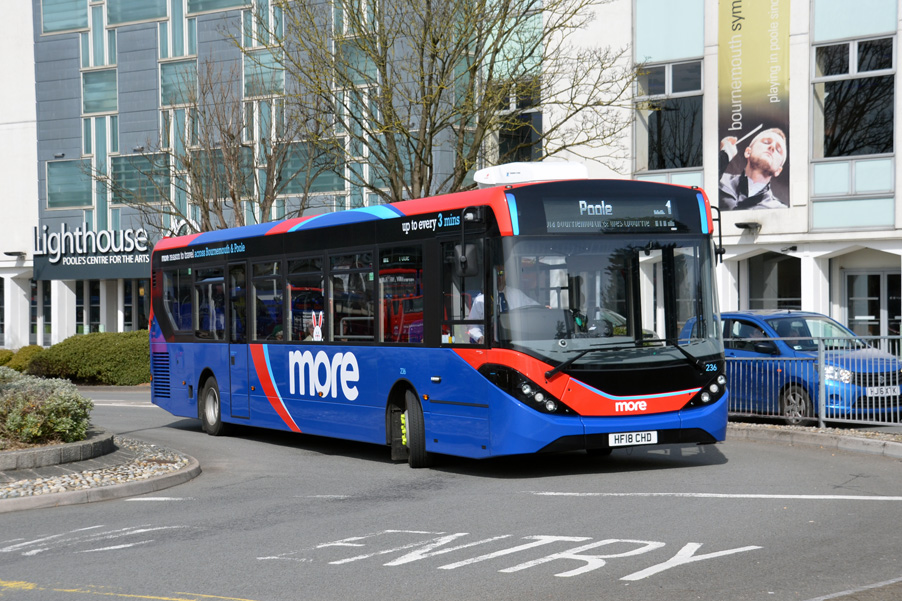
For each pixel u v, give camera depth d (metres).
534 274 11.59
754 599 6.33
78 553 8.55
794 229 25.69
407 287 13.15
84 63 40.59
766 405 16.06
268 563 7.82
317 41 23.86
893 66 24.62
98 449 13.41
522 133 28.09
